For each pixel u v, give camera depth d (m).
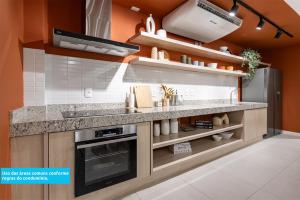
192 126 2.75
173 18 2.44
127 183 1.63
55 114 1.54
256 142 3.46
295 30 3.28
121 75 2.32
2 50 1.01
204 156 2.38
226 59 3.62
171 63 2.44
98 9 1.95
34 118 1.30
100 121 1.44
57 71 1.89
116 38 2.28
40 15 1.71
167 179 1.97
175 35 2.88
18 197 1.14
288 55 4.30
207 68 2.91
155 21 2.67
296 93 4.17
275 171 2.16
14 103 1.29
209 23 2.50
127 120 1.60
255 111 3.30
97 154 1.58
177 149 2.24
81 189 1.35
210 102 3.43
